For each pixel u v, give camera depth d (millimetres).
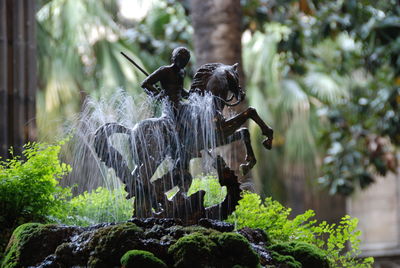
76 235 6621
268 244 7184
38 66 18219
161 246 6289
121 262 6133
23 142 9469
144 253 6121
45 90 18172
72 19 18609
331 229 8133
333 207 22172
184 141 7297
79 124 8859
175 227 6500
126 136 7828
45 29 18594
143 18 19766
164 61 18922
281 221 8133
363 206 23688
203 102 7348
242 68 11227
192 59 18141
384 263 22656
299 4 14602
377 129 16359
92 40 18672
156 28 19125
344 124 17094
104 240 6273
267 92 20516
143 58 18906
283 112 20359
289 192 21594
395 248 23297
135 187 7168
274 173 20641
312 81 19969
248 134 7430
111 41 19078
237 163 10539
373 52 15469
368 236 23547
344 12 14805
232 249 6301
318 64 19219
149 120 7258
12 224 7828
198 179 8930
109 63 18375
